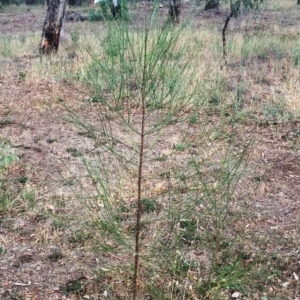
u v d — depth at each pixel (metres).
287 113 7.54
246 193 5.20
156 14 2.80
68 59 10.90
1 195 5.12
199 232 4.17
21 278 3.96
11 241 4.42
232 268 3.43
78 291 3.78
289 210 4.93
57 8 11.94
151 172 5.25
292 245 4.34
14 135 6.83
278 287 3.83
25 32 17.12
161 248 3.67
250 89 8.73
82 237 4.29
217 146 5.59
